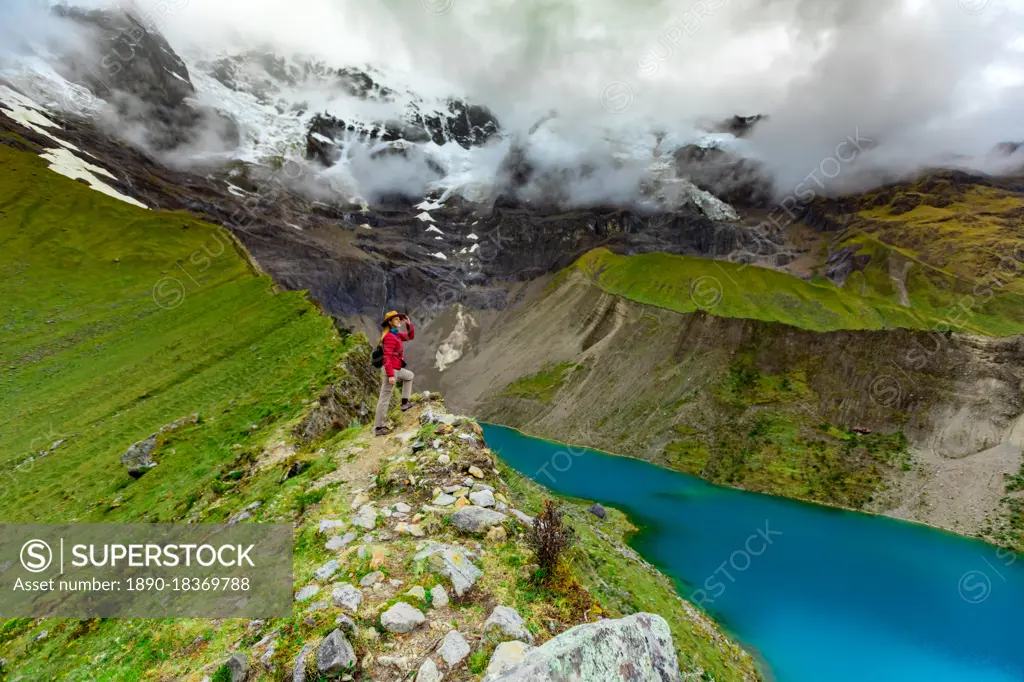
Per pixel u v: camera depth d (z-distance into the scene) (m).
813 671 39.75
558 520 9.46
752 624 45.91
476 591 7.89
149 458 31.55
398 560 8.69
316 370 36.12
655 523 70.75
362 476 13.22
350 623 6.81
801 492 83.69
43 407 55.94
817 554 61.91
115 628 11.86
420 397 17.64
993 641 44.47
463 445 13.22
